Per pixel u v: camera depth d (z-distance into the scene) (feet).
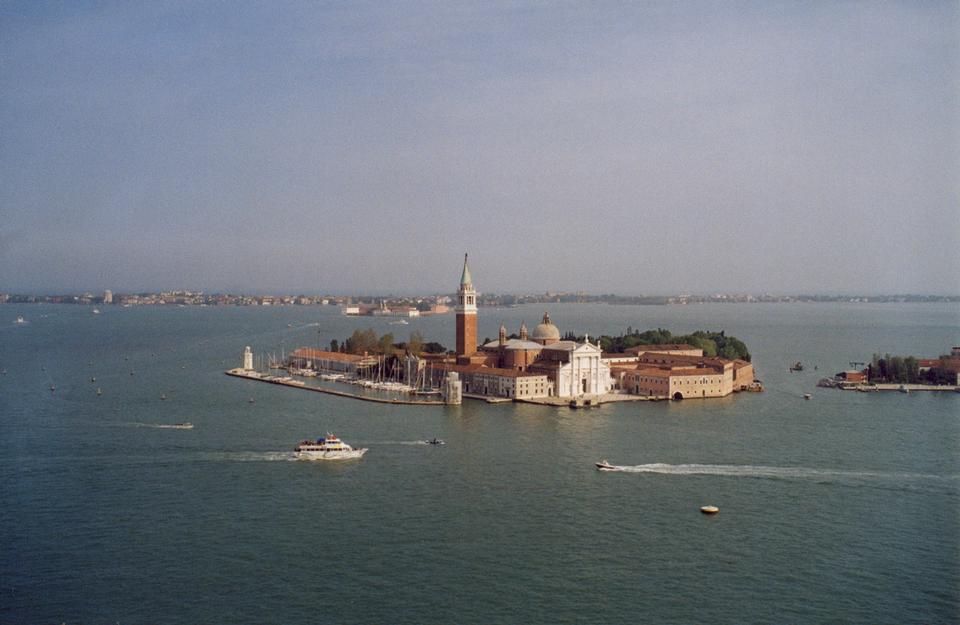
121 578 491.72
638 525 589.73
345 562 517.96
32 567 508.12
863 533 577.43
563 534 570.05
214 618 441.68
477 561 520.83
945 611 457.68
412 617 444.55
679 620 444.96
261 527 580.30
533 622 440.45
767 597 474.08
